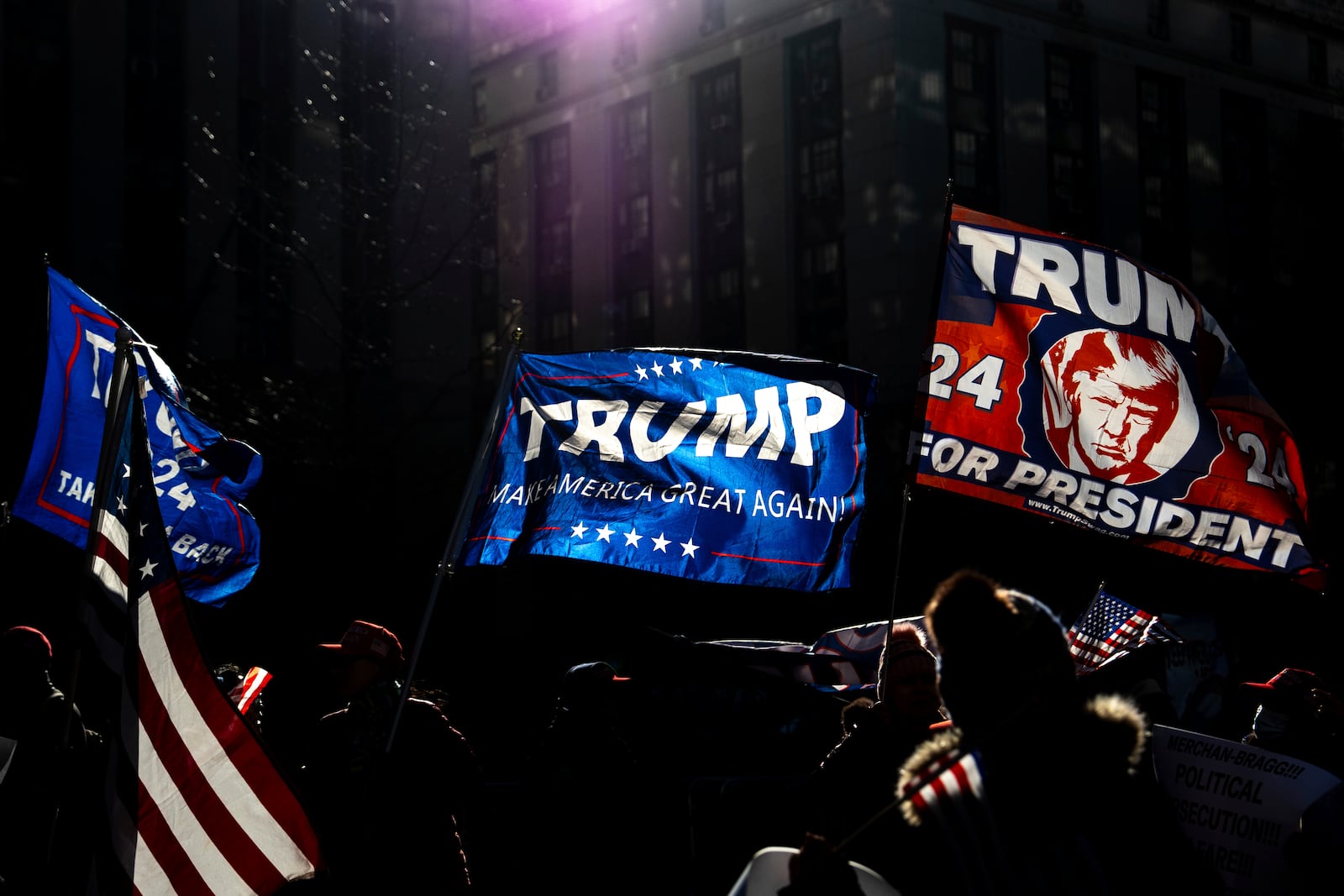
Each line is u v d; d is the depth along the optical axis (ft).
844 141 127.03
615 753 23.76
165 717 15.03
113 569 16.14
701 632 101.14
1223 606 83.92
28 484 19.22
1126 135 140.26
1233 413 19.58
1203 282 145.07
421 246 102.83
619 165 152.56
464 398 103.71
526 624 101.40
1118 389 19.31
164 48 93.20
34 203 86.94
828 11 128.98
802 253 130.41
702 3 143.23
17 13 87.66
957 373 19.07
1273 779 14.66
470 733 54.13
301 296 96.63
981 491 18.80
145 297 90.33
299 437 90.22
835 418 20.10
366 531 89.51
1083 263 19.67
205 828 14.80
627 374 20.01
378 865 16.75
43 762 17.15
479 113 174.29
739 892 8.85
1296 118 158.10
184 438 20.53
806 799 14.30
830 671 28.50
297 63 98.32
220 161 93.76
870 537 100.32
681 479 19.56
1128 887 7.07
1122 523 19.12
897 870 7.88
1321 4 162.61
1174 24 147.23
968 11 128.57
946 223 19.54
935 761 7.93
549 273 160.76
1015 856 7.22
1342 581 84.23
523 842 25.52
